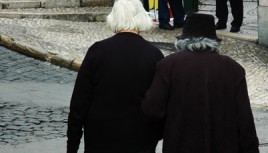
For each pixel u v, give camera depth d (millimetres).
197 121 5938
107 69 6461
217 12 25766
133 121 6391
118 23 6633
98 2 28406
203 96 5961
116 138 6363
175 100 6031
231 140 5930
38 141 11508
